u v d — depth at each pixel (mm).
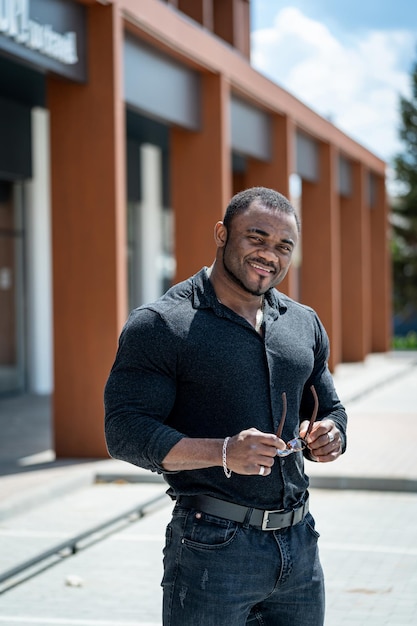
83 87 10812
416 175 46281
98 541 7703
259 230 3113
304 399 3385
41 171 17703
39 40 9797
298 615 3242
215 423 3096
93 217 10773
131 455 2996
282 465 3121
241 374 3102
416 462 10672
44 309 18078
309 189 21734
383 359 27078
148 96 12594
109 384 3098
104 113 10758
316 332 3367
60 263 10891
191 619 3070
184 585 3096
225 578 3057
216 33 19359
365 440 12367
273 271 3164
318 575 3254
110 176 10727
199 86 14383
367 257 25844
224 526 3078
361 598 6270
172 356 3074
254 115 17031
